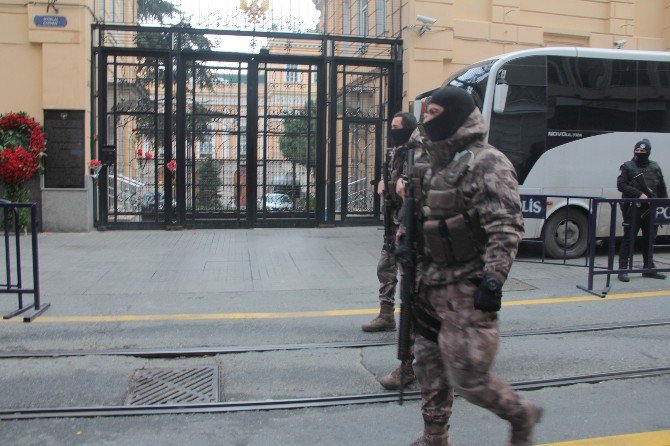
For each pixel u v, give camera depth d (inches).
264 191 527.5
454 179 118.8
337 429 157.1
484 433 153.3
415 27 519.5
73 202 482.6
